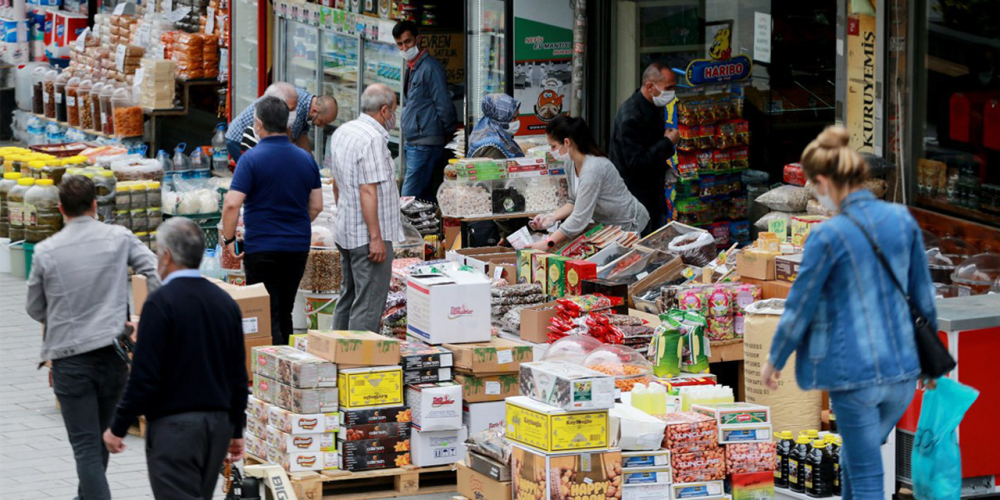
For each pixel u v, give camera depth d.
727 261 13.81
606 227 15.17
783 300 12.02
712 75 17.00
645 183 16.23
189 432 8.83
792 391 11.53
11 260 20.64
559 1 18.28
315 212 14.27
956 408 9.78
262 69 23.73
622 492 10.05
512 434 10.22
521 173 16.78
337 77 22.28
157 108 24.97
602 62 18.86
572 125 15.03
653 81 16.02
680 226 14.59
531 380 10.20
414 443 11.82
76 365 10.24
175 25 26.11
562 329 12.65
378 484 12.01
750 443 10.43
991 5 13.95
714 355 12.34
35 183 20.27
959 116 14.48
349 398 11.59
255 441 12.16
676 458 10.21
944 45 14.57
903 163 14.88
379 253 13.98
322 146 23.08
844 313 8.41
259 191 13.83
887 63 14.80
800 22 16.77
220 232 17.39
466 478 10.77
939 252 14.12
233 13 23.55
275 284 14.09
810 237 8.44
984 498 11.20
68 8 31.86
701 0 17.94
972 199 14.41
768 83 17.20
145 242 20.00
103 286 10.32
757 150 17.36
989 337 10.84
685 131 16.66
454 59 20.97
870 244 8.41
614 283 13.27
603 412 9.88
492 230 17.17
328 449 11.60
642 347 12.33
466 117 18.48
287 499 10.25
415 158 19.64
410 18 20.55
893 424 8.79
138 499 11.37
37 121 29.22
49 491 11.56
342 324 14.75
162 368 8.81
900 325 8.51
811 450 10.88
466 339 12.37
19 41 31.72
